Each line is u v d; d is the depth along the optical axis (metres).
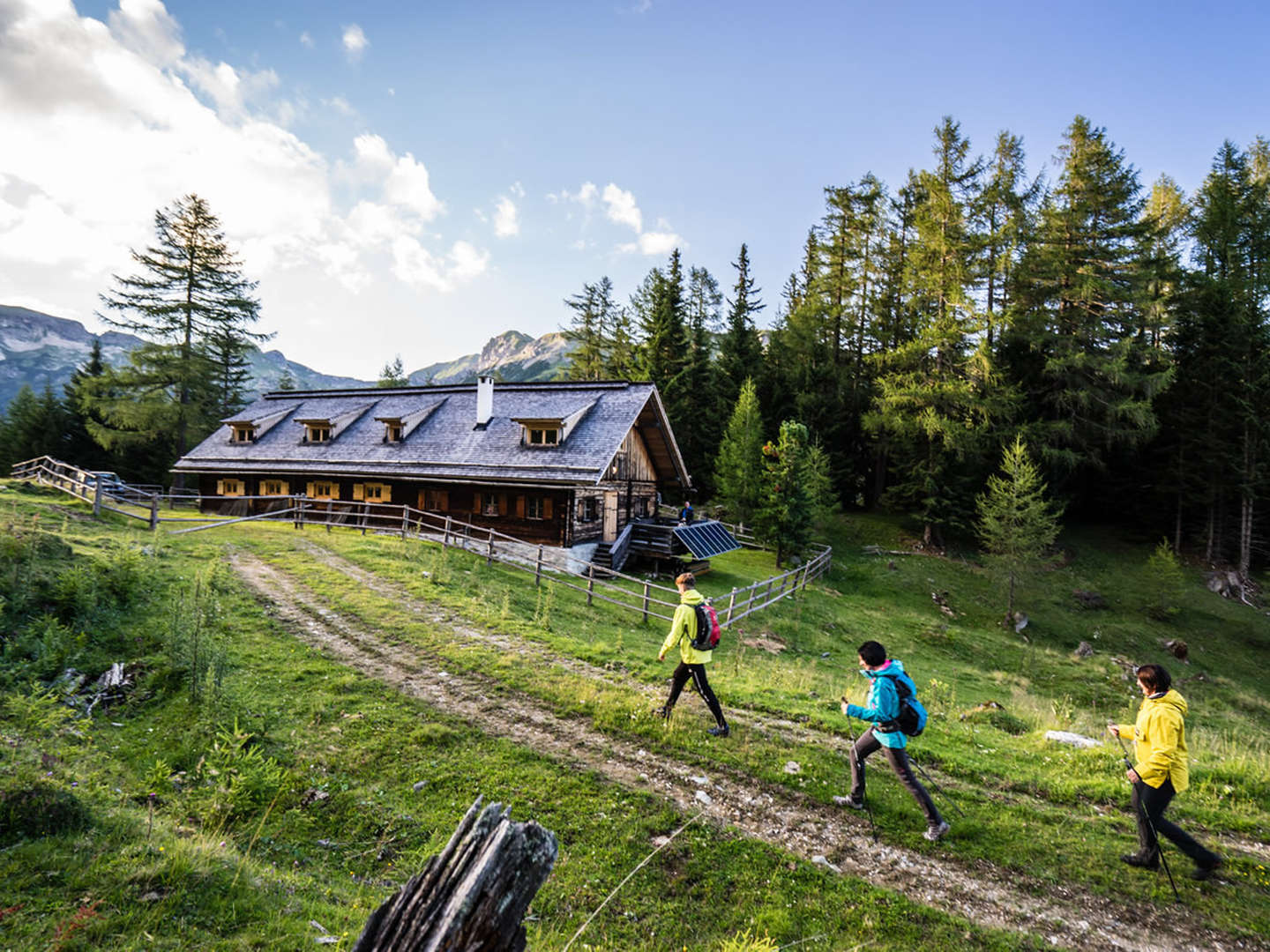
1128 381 32.00
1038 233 34.97
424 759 7.29
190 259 38.25
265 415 33.88
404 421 29.16
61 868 4.04
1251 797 7.20
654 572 26.67
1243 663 24.73
